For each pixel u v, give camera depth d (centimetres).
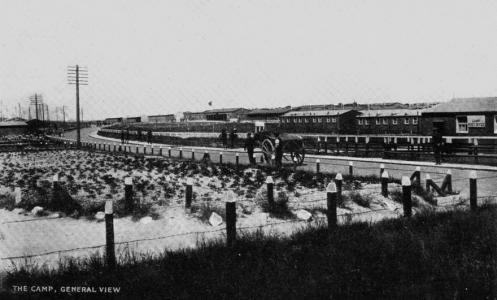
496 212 1011
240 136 5484
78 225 1129
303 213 1184
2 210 1352
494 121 3209
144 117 13288
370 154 3181
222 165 2477
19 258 834
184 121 10850
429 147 2819
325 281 640
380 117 6072
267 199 1319
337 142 3328
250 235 889
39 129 8831
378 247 787
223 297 607
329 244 809
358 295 603
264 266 709
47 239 1003
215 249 803
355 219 1090
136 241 960
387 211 1265
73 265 747
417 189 1484
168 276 687
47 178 2145
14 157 3516
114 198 1488
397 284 639
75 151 4134
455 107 3494
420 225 960
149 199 1451
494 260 692
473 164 2456
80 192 1662
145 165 2645
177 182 1862
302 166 2508
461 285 617
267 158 2531
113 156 3403
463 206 1237
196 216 1180
